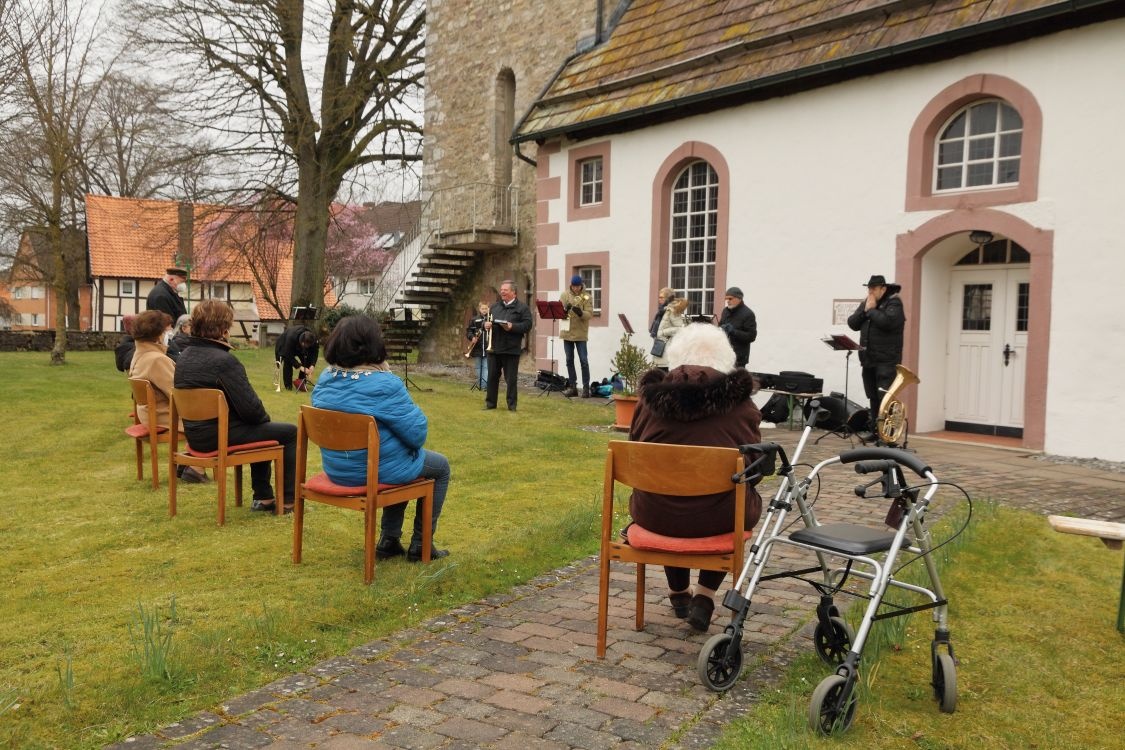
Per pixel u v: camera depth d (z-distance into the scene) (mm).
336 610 4004
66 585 4465
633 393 10188
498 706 3178
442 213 21828
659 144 13781
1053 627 4020
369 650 3680
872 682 3338
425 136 22422
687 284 13703
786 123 11836
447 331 21734
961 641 3834
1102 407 8898
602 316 15016
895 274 10633
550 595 4469
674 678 3441
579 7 17609
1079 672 3561
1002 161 9820
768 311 12203
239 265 28156
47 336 26844
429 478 4910
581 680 3414
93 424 10320
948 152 10305
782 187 11922
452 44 21375
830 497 6863
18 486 6988
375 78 23031
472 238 18766
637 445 3598
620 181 14547
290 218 24281
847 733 2953
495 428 10422
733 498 3641
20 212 19969
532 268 19031
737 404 3693
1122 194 8695
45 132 18312
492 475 7625
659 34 14453
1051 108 9172
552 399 14031
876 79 10734
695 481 3537
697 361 3748
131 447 8883
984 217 9734
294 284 23047
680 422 3697
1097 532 3963
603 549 3693
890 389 9031
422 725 3020
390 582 4496
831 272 11367
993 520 5918
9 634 3744
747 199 12406
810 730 2938
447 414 11672
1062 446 9227
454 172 21516
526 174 19125
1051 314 9266
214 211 22500
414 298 20750
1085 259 8969
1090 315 8961
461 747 2861
